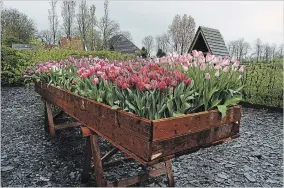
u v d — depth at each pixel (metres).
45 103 4.54
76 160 3.36
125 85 1.91
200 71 2.05
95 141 2.36
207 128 1.87
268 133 5.27
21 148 3.83
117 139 1.89
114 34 29.70
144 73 2.01
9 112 6.36
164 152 1.62
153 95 1.77
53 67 4.23
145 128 1.57
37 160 3.37
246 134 5.14
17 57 10.60
